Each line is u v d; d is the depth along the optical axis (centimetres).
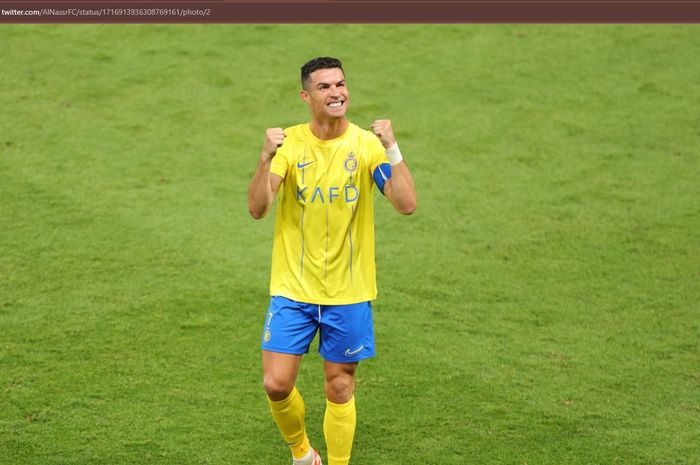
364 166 1845
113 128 3516
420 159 3384
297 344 1852
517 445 2014
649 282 2716
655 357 2362
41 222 2948
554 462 1956
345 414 1894
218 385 2228
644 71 3975
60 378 2234
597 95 3809
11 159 3288
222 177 3250
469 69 3972
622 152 3444
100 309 2534
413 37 4197
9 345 2362
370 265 1878
